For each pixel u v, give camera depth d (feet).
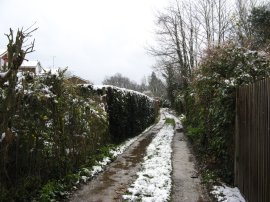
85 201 21.44
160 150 43.52
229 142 25.61
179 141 54.85
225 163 26.14
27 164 19.75
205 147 35.78
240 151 23.11
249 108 20.15
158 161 35.22
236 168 24.27
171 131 74.38
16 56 16.67
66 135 25.52
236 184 24.26
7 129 16.96
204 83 34.53
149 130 79.56
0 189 17.07
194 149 43.34
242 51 30.14
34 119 20.61
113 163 34.63
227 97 25.09
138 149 45.65
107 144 42.01
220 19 79.36
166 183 26.09
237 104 24.20
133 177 28.19
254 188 18.56
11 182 18.45
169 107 212.02
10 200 17.65
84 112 31.17
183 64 98.27
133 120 61.16
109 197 22.40
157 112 140.15
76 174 25.99
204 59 37.86
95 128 35.35
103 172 30.07
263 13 67.62
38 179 20.49
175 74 125.90
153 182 26.30
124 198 22.12
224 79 28.07
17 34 16.80
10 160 18.51
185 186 25.67
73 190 23.57
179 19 98.22
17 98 17.89
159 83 270.67
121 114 49.96
